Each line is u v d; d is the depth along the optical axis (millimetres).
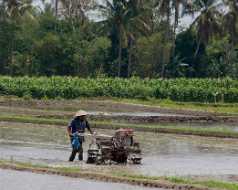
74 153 49156
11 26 197375
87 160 48219
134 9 184125
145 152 56688
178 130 75188
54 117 90812
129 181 36281
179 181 36312
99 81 148500
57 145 59562
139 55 198750
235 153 57188
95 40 193875
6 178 36781
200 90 146625
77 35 196500
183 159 52000
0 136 66062
